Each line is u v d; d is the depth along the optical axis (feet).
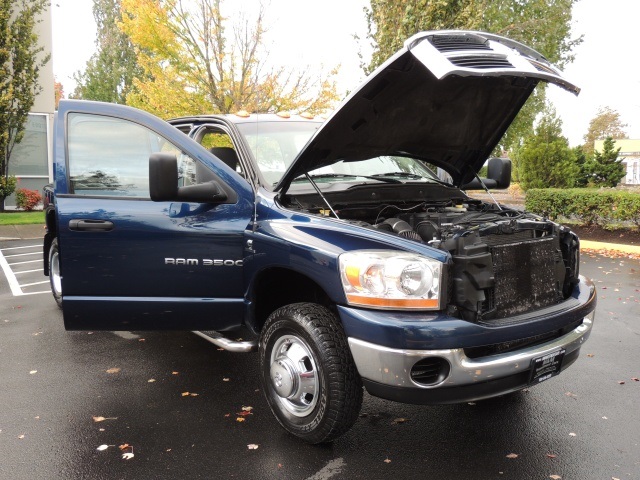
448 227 11.48
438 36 10.74
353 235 10.51
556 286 11.75
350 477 10.22
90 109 13.15
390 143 13.33
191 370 15.60
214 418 12.66
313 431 10.86
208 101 44.16
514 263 10.79
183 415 12.81
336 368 10.39
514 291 10.77
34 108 57.47
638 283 26.96
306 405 11.27
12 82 51.16
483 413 12.91
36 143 57.82
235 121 14.67
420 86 11.64
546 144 61.82
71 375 15.21
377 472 10.40
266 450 11.20
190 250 12.41
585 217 42.52
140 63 44.42
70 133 13.08
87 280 12.72
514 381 10.25
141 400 13.62
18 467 10.59
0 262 33.94
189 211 12.50
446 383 9.62
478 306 10.05
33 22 52.37
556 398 13.73
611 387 14.40
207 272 12.43
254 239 11.93
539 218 12.98
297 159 11.73
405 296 9.70
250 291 12.21
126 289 12.69
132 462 10.76
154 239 12.48
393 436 11.80
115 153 13.01
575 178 64.13
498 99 13.28
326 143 11.91
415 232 12.44
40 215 52.03
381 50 42.16
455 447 11.34
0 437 11.74
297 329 10.94
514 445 11.41
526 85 13.02
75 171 12.92
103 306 12.79
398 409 13.15
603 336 18.70
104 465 10.66
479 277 9.95
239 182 12.55
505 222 11.24
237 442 11.54
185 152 12.70
